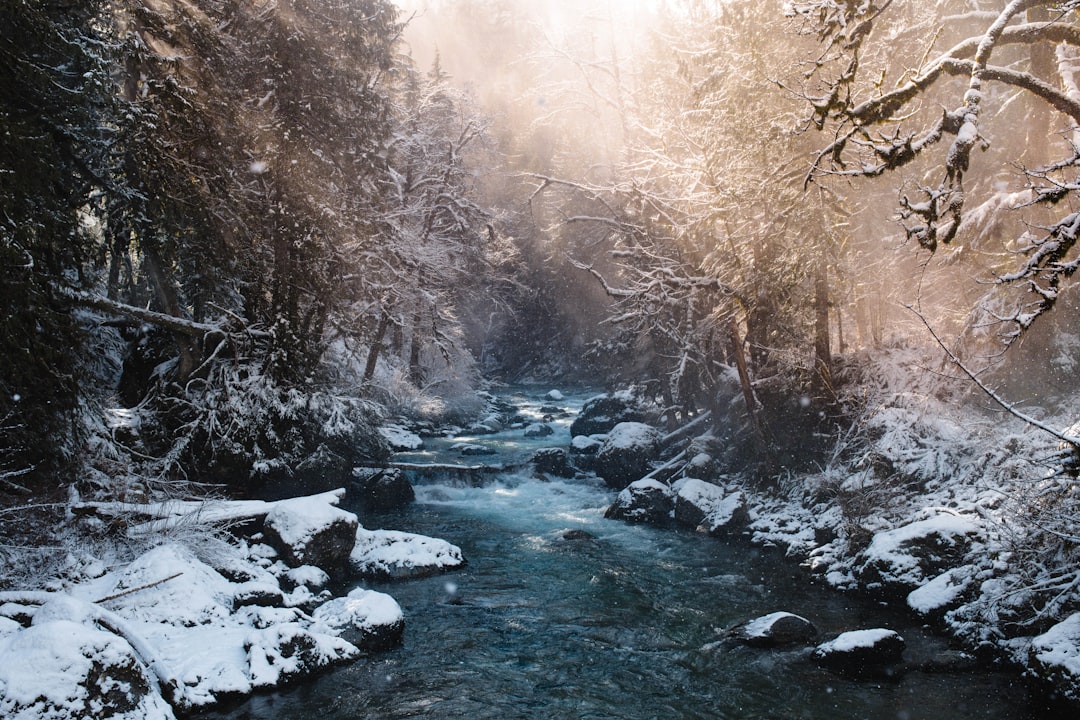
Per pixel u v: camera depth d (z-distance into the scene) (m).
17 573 9.59
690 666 9.12
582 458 23.41
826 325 15.91
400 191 28.84
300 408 18.00
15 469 11.82
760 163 15.44
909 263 16.28
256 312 18.52
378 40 23.55
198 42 16.23
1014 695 7.93
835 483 14.73
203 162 16.62
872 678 8.55
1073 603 8.48
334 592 11.66
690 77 18.48
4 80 11.30
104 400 16.30
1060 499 8.95
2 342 10.11
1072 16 8.64
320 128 19.84
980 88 6.78
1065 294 13.42
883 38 13.80
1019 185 12.80
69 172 14.42
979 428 13.29
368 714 7.77
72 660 6.55
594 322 46.66
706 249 18.78
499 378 57.44
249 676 8.16
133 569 9.67
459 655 9.43
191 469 16.12
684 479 18.20
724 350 21.16
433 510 18.19
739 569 13.20
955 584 10.30
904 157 7.00
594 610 11.17
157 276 17.44
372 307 25.06
